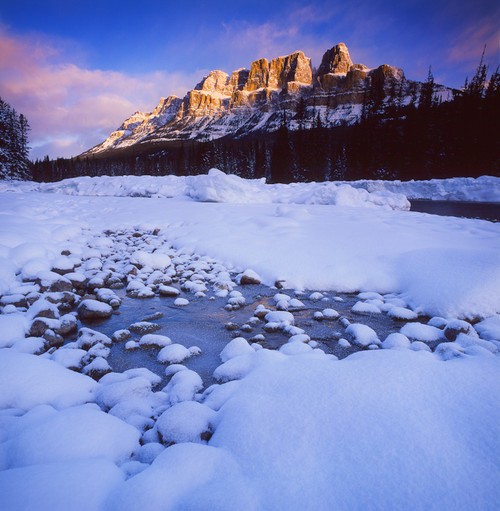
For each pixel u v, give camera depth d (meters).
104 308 4.98
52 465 1.66
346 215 10.94
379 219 9.81
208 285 6.38
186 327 4.59
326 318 4.69
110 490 1.55
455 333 3.85
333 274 5.99
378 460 1.61
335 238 7.48
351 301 5.34
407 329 4.09
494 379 2.17
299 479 1.56
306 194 17.06
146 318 4.91
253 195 17.34
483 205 18.94
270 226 8.91
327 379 2.28
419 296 5.00
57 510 1.40
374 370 2.31
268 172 56.19
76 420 2.07
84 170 103.12
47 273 5.84
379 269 5.93
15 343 3.68
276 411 2.04
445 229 8.27
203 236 9.00
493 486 1.45
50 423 2.02
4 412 2.39
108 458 1.90
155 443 2.07
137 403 2.62
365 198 16.27
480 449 1.64
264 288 6.06
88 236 9.96
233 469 1.67
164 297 5.87
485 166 35.59
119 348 3.98
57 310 4.71
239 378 3.06
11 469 1.62
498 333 3.84
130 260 7.44
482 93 39.66
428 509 1.37
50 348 3.83
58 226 9.88
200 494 1.50
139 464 1.85
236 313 5.04
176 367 3.39
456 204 19.70
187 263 7.64
